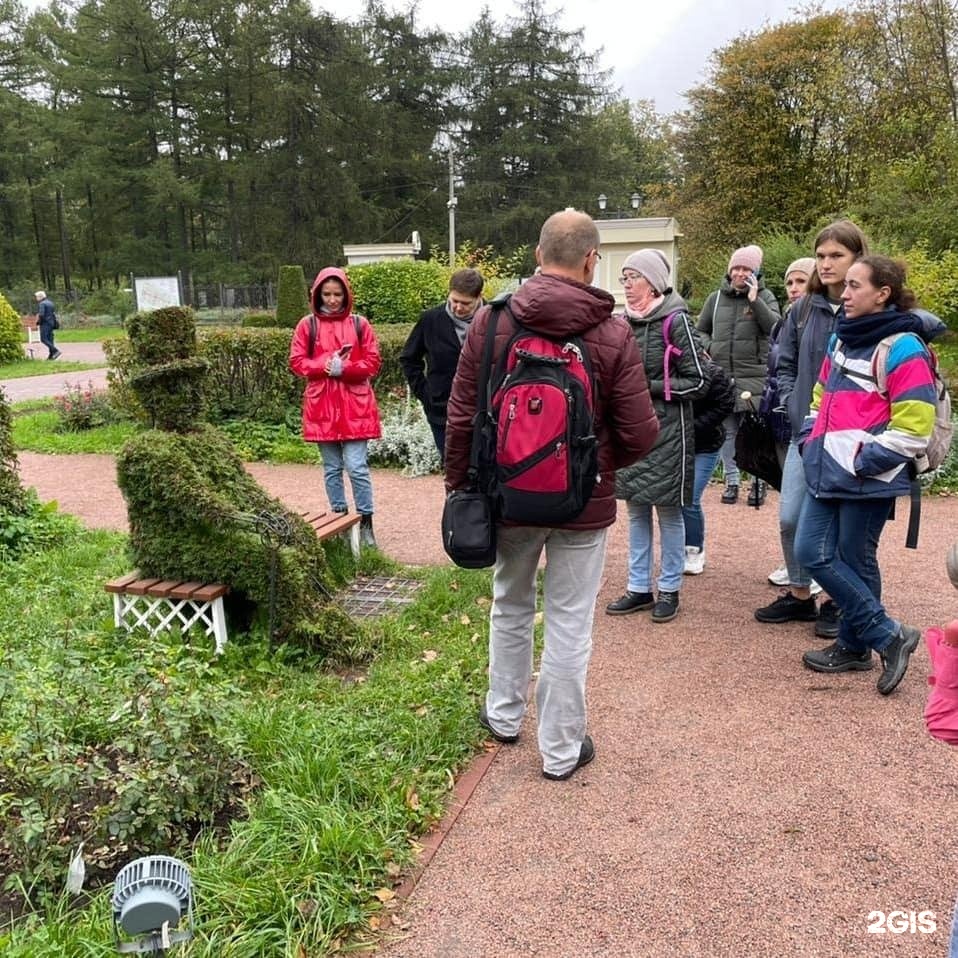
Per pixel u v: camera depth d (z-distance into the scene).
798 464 4.35
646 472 4.47
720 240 29.14
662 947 2.34
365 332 5.75
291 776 2.97
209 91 48.34
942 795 3.00
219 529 4.21
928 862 2.65
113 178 46.22
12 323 22.70
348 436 5.74
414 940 2.38
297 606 4.26
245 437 10.02
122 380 11.31
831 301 4.12
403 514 7.30
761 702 3.73
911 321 3.52
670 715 3.64
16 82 52.78
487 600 5.05
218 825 2.86
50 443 10.70
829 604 4.48
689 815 2.93
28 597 5.08
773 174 29.22
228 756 2.95
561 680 3.07
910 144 22.50
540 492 2.76
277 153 46.25
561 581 3.04
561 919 2.45
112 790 2.86
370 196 49.66
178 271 44.34
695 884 2.58
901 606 4.84
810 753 3.30
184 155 48.19
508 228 49.12
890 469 3.57
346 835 2.64
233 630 4.48
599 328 2.86
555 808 2.99
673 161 36.25
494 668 3.38
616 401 2.89
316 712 3.49
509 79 52.16
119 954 2.13
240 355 10.35
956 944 1.86
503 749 3.39
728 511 7.12
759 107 29.55
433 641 4.47
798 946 2.33
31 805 2.52
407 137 49.69
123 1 46.25
